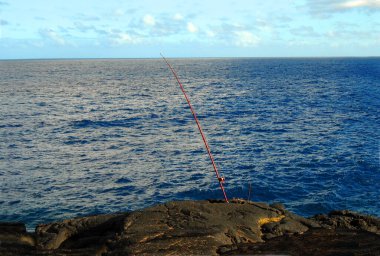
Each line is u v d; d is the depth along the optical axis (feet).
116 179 67.67
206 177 68.44
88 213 53.57
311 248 22.97
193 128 112.27
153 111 146.30
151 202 57.93
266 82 283.18
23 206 55.52
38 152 84.89
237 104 163.63
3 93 204.13
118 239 25.36
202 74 403.95
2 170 71.77
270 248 23.36
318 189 62.23
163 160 79.36
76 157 81.41
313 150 84.99
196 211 29.37
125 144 93.15
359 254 21.22
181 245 23.68
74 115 135.54
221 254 22.63
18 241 27.43
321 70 457.27
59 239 28.37
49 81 307.58
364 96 186.29
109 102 175.83
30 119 124.88
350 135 99.35
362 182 65.10
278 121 120.47
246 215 29.58
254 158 79.51
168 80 322.14
